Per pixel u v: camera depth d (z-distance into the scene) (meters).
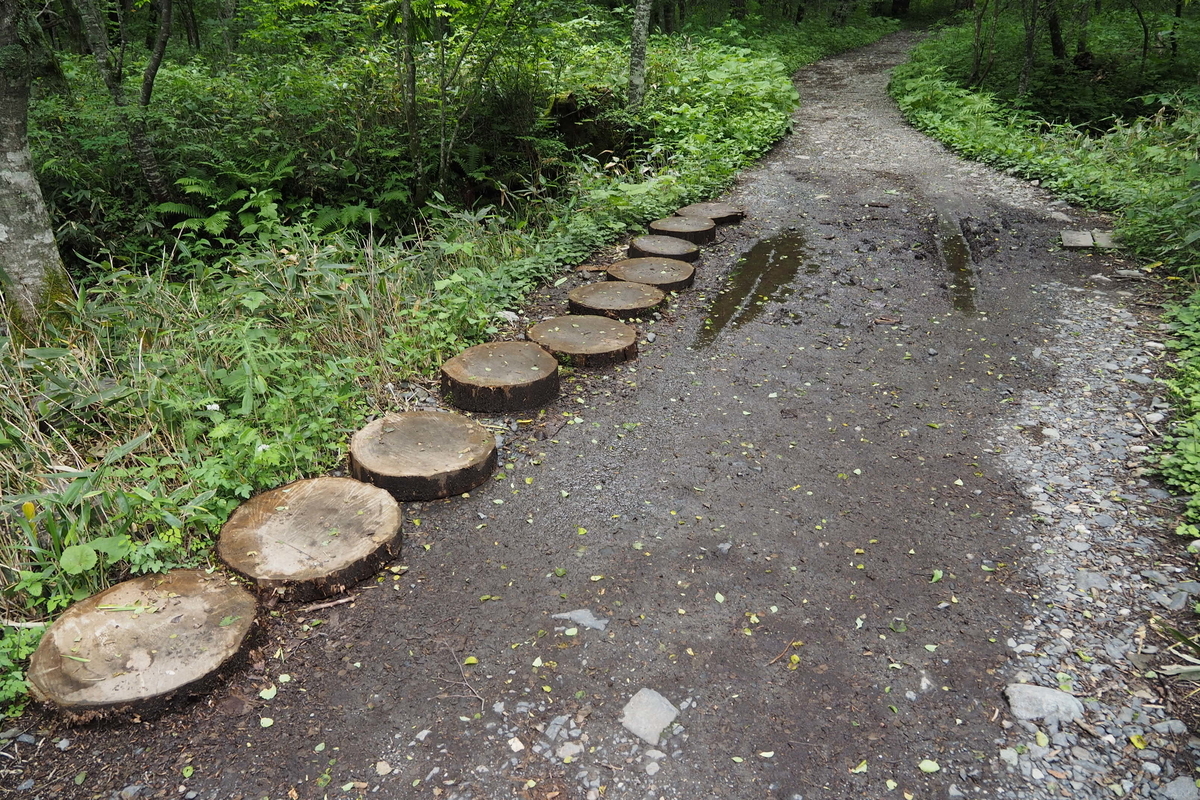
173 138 7.03
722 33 18.20
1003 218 7.03
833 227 7.03
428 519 3.26
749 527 3.20
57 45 9.78
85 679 2.32
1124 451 3.54
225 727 2.30
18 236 4.20
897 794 2.07
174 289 5.04
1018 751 2.18
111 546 2.73
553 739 2.26
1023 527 3.11
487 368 4.24
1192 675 2.32
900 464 3.60
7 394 3.46
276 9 8.80
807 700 2.38
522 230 6.93
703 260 6.37
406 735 2.28
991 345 4.71
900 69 16.36
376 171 7.58
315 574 2.74
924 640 2.59
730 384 4.41
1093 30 16.03
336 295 4.60
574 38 10.75
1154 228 5.91
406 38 6.77
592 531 3.19
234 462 3.30
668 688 2.43
